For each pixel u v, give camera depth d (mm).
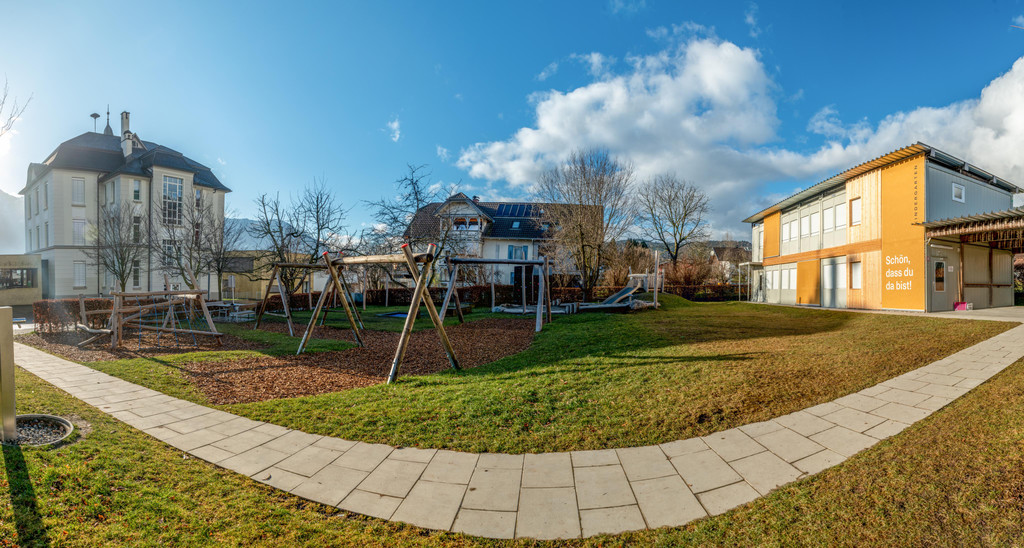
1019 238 14375
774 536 2623
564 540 2717
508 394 5383
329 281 9070
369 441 4184
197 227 22609
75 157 28156
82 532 2602
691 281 33219
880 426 4090
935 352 6992
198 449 3963
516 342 10453
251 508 3021
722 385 5438
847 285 17406
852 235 17156
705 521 2838
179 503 3023
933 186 14305
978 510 2682
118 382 6234
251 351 8805
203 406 5230
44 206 29359
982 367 5906
